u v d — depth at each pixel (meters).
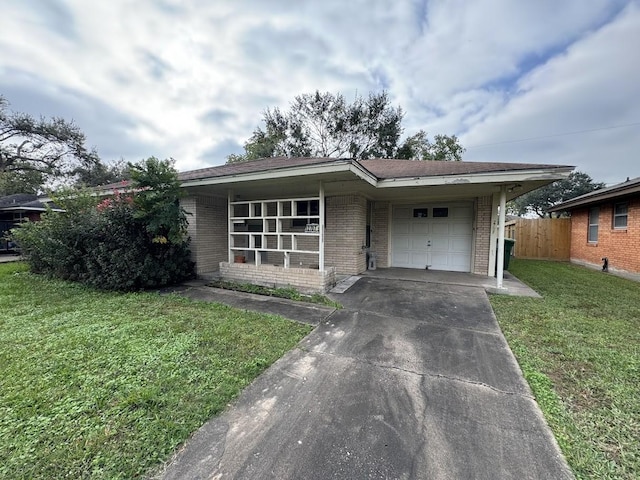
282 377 2.78
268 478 1.67
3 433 1.98
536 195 26.83
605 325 4.17
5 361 2.99
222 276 7.28
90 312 4.68
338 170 5.12
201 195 7.75
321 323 4.27
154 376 2.73
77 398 2.38
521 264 11.01
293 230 8.66
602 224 9.50
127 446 1.88
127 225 6.23
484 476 1.69
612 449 1.89
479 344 3.53
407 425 2.12
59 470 1.70
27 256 8.05
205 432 2.03
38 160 23.09
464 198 8.30
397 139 21.91
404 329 4.03
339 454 1.84
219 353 3.24
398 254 9.20
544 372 2.87
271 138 22.86
